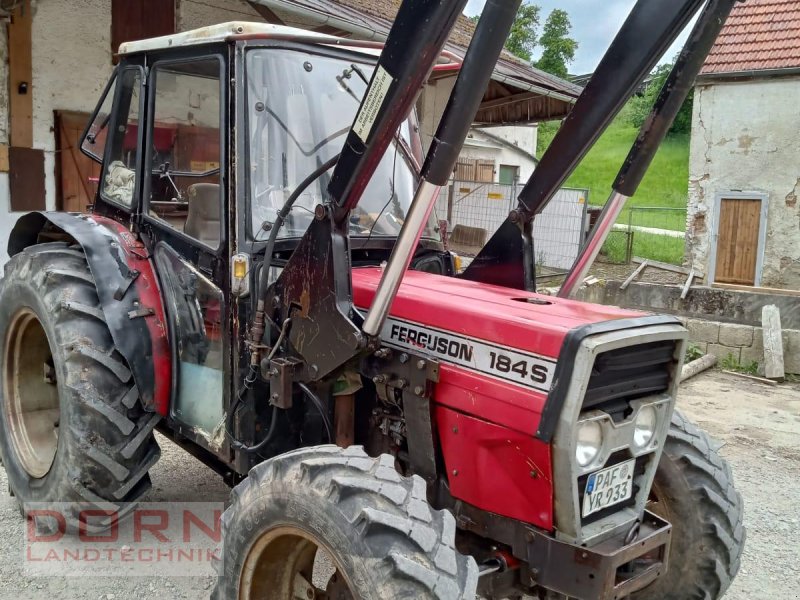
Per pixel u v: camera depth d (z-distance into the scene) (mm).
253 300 2711
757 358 7711
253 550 2279
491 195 12719
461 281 2916
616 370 2217
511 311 2326
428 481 2443
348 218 2426
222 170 2727
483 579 2225
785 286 10977
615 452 2293
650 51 2531
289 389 2547
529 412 2127
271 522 2205
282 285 2592
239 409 2734
